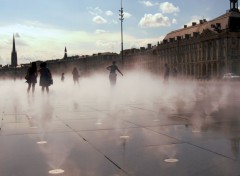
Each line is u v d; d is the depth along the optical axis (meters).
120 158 6.12
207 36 105.69
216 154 6.25
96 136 8.16
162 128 9.10
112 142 7.45
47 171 5.45
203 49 109.19
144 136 8.05
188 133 8.31
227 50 97.81
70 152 6.62
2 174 5.33
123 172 5.33
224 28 101.06
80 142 7.51
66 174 5.30
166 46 133.25
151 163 5.77
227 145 6.95
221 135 8.00
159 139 7.66
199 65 111.88
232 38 97.56
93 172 5.36
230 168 5.40
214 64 104.00
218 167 5.46
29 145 7.29
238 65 98.06
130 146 7.03
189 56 117.94
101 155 6.36
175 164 5.69
